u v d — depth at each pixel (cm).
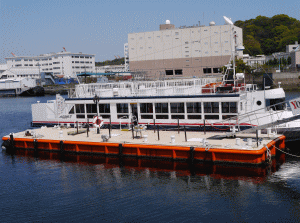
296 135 2741
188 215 1734
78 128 3491
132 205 1881
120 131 3238
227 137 2658
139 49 10794
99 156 2778
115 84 3725
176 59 10388
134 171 2439
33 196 2083
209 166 2375
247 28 18638
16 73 17775
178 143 2538
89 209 1864
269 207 1778
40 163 2792
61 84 16725
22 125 5278
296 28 17200
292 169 2336
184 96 3088
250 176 2222
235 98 2878
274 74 8912
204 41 9988
